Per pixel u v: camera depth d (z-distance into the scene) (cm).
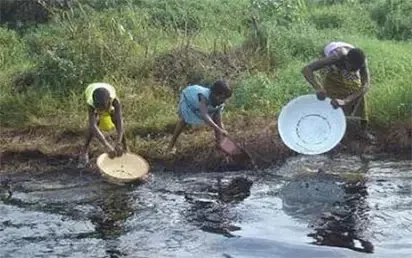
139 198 969
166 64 1247
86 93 1009
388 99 1116
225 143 1031
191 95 1009
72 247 861
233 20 1505
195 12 1516
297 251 837
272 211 927
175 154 1050
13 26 1523
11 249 857
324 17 1511
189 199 964
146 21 1442
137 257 838
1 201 970
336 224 891
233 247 850
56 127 1117
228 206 943
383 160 1045
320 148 1015
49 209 946
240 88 1172
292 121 1029
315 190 975
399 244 845
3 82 1230
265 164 1044
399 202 937
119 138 1007
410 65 1227
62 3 1513
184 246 857
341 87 1046
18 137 1105
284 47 1304
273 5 1471
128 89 1188
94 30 1270
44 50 1254
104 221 916
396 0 1550
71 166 1048
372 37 1441
